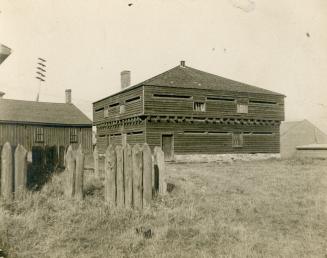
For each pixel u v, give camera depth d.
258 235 6.30
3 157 7.66
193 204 8.44
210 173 16.86
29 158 13.91
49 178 9.97
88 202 7.97
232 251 5.46
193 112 28.66
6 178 7.64
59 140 35.50
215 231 6.45
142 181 7.90
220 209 8.22
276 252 5.49
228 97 30.39
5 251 5.27
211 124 29.67
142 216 7.21
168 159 27.72
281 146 45.41
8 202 7.40
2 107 34.41
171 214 7.40
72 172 8.14
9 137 32.91
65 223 6.58
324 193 10.62
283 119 33.41
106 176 8.01
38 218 6.71
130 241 5.79
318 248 5.68
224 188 11.50
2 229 5.99
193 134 28.84
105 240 5.88
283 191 11.11
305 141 45.09
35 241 5.72
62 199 8.09
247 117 31.22
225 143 30.28
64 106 39.41
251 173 17.06
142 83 26.77
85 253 5.36
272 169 19.75
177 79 29.39
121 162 7.82
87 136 37.09
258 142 32.16
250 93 31.62
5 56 9.35
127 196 7.67
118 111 31.83
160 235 6.08
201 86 29.31
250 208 8.38
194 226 6.73
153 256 5.25
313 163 24.80
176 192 9.70
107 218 6.95
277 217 7.65
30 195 7.86
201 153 28.97
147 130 27.11
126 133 30.67
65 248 5.51
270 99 32.72
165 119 27.58
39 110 36.62
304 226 6.97
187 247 5.70
